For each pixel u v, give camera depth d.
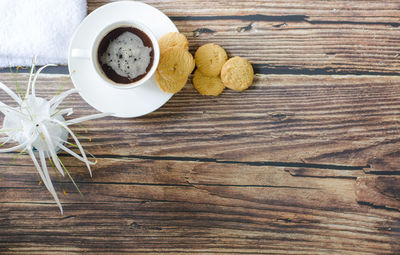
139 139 0.80
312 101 0.80
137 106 0.76
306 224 0.81
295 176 0.81
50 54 0.78
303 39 0.80
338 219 0.81
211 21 0.79
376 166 0.81
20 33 0.77
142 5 0.75
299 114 0.80
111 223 0.81
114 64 0.75
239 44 0.79
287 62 0.80
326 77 0.80
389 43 0.80
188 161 0.81
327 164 0.81
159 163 0.81
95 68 0.73
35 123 0.70
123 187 0.81
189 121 0.80
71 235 0.81
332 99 0.80
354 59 0.80
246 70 0.77
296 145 0.81
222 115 0.80
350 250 0.81
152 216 0.81
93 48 0.73
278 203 0.81
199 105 0.80
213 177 0.81
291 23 0.79
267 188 0.81
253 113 0.80
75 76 0.76
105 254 0.81
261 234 0.81
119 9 0.75
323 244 0.81
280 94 0.80
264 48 0.80
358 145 0.81
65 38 0.78
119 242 0.81
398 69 0.80
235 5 0.79
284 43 0.80
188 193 0.81
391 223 0.81
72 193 0.81
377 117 0.80
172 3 0.79
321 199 0.81
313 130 0.80
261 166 0.81
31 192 0.80
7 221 0.81
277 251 0.81
